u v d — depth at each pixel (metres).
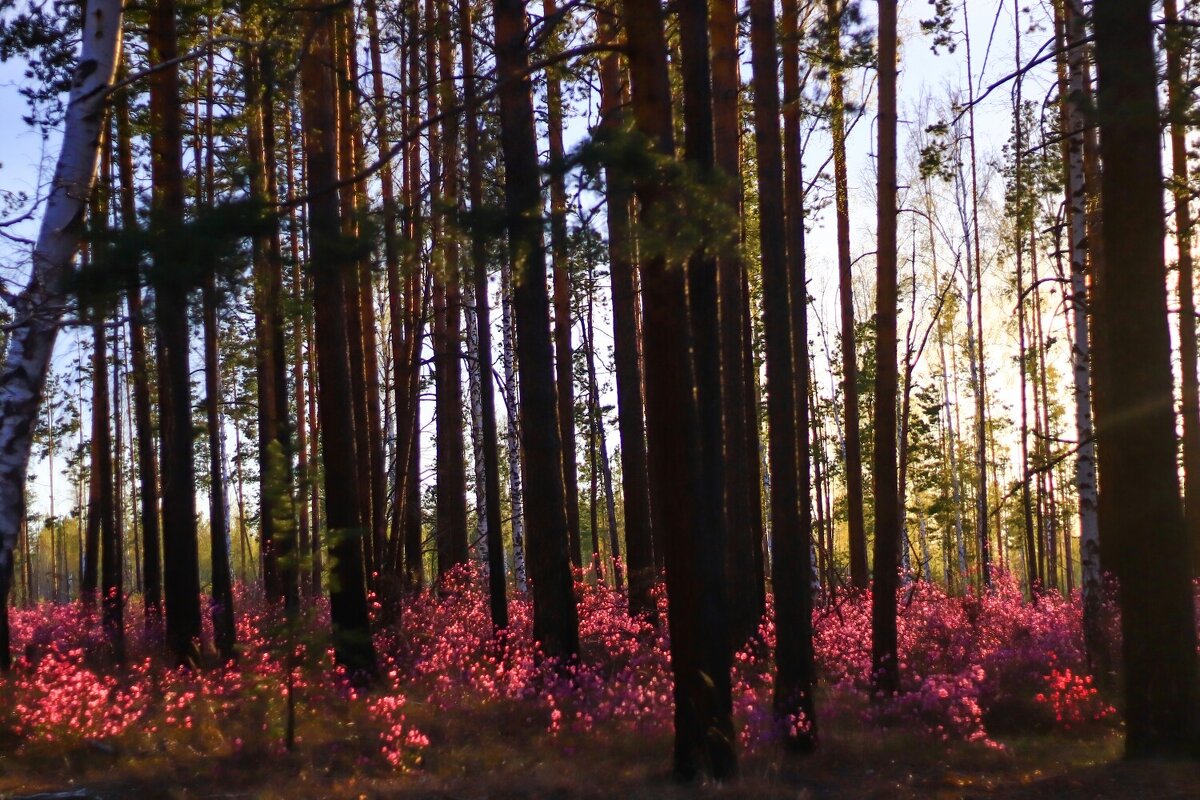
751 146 15.62
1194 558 18.02
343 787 8.62
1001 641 15.42
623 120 9.49
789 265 14.70
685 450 8.33
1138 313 8.55
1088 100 8.48
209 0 12.66
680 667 8.49
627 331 17.41
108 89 9.41
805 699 9.73
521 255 7.62
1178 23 8.52
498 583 14.26
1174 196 12.35
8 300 8.80
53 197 9.07
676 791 8.12
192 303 6.91
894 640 11.61
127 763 9.40
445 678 12.53
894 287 11.63
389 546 19.08
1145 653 8.58
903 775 9.17
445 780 8.95
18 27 11.70
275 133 17.72
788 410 9.81
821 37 11.64
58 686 10.76
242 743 9.77
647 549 17.19
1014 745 10.81
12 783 8.60
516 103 11.28
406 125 15.33
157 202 7.53
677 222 7.38
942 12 13.35
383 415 25.08
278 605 16.50
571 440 21.42
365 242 7.65
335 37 13.13
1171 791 7.62
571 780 8.69
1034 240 23.41
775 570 9.87
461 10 14.19
